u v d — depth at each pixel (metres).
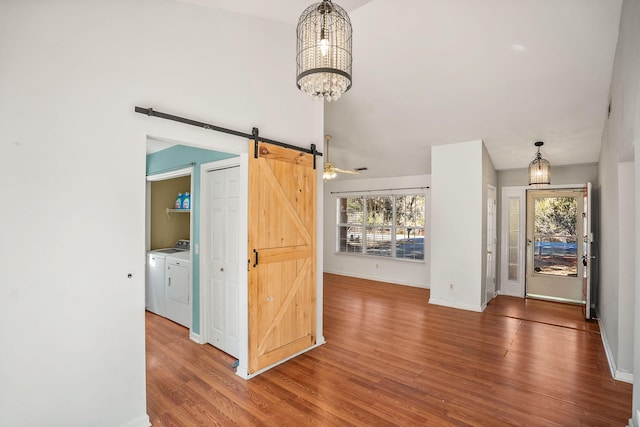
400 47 3.42
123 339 2.04
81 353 1.88
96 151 1.92
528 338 3.71
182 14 2.35
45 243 1.75
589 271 4.40
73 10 1.83
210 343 3.50
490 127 4.42
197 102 2.44
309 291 3.32
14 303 1.66
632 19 2.07
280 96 3.10
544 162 4.24
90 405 1.91
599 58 2.98
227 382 2.69
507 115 4.09
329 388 2.61
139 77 2.11
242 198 2.82
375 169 6.71
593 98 3.50
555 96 3.60
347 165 6.77
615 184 3.03
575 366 3.01
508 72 3.41
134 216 2.08
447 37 3.15
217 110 2.57
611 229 3.31
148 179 4.64
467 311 4.77
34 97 1.71
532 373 2.87
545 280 5.62
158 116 2.15
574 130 4.19
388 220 6.97
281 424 2.16
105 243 1.96
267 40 2.97
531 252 5.74
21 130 1.67
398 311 4.75
